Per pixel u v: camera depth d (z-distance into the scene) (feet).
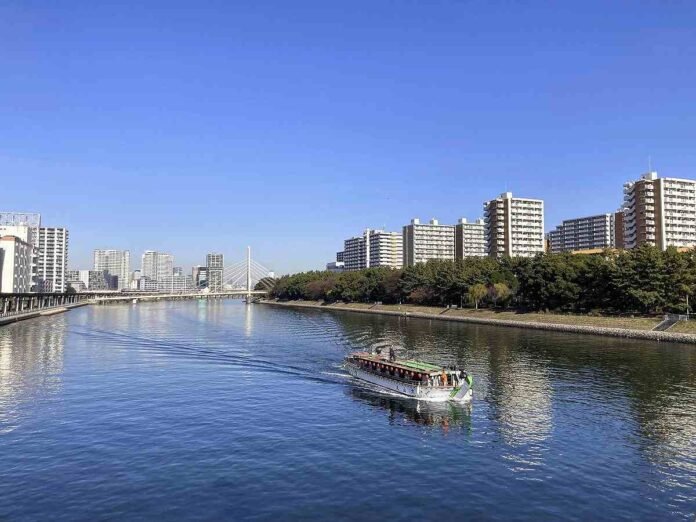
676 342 360.48
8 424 164.45
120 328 487.20
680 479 125.70
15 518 103.60
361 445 148.25
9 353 315.37
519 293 566.36
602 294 475.31
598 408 187.42
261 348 343.26
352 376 247.09
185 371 256.93
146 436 153.48
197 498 112.78
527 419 174.60
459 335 421.59
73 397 200.64
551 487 120.78
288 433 158.51
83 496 113.39
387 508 109.29
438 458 138.41
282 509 108.17
